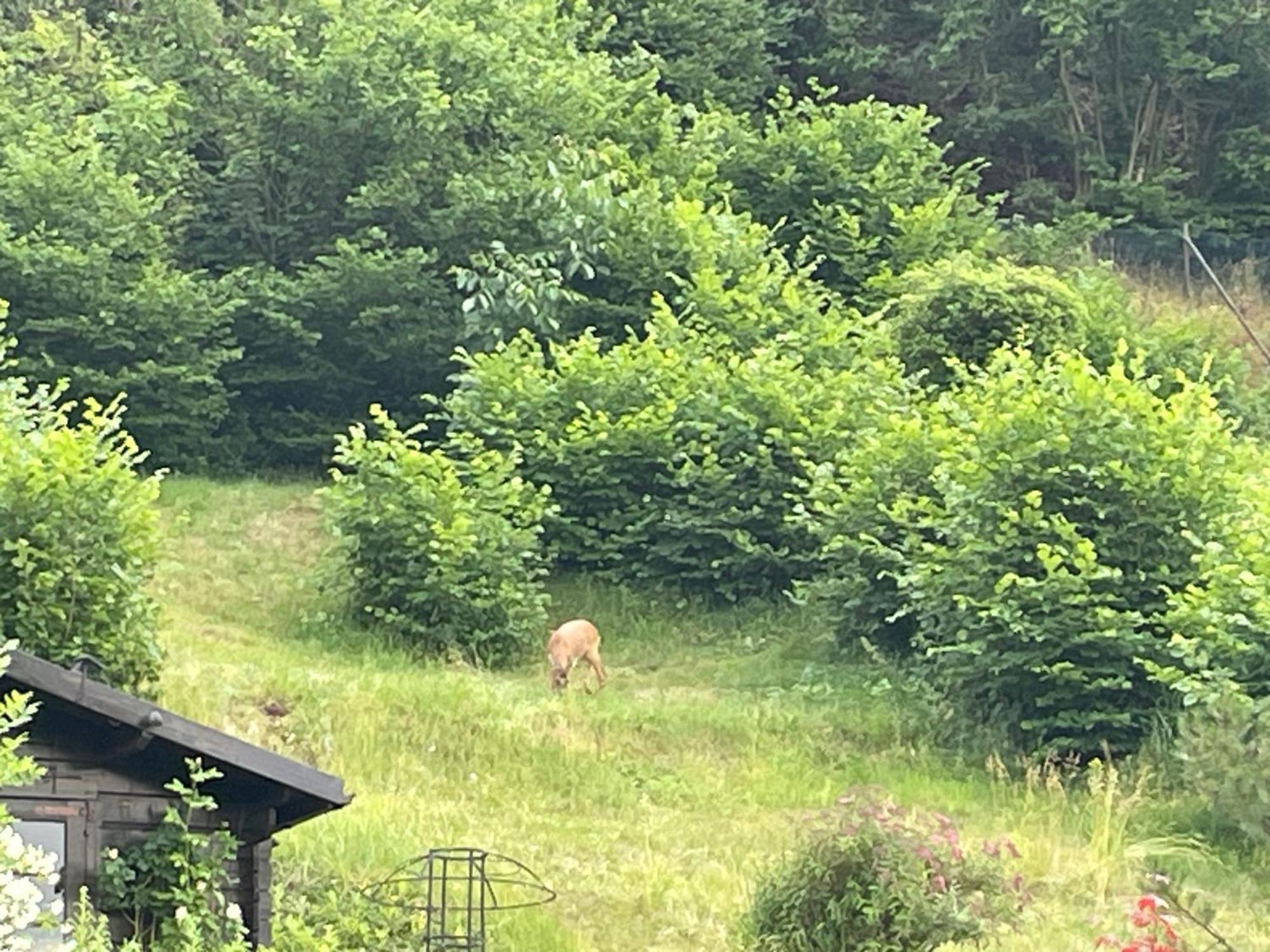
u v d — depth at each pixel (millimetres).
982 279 30047
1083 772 20516
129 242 31625
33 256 30203
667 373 28016
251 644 23891
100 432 20625
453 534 24781
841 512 24844
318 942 13445
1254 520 21547
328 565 26188
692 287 31469
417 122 33031
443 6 35625
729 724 21453
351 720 20094
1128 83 44688
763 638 25859
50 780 12375
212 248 34031
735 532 26656
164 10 36250
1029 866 17250
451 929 15070
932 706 21953
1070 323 30547
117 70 35062
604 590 27109
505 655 24984
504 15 36031
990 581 21547
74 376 30484
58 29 35656
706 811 19281
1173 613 20328
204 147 35344
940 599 21938
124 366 31219
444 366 32875
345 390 33344
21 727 12312
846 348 29047
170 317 31188
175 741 12367
